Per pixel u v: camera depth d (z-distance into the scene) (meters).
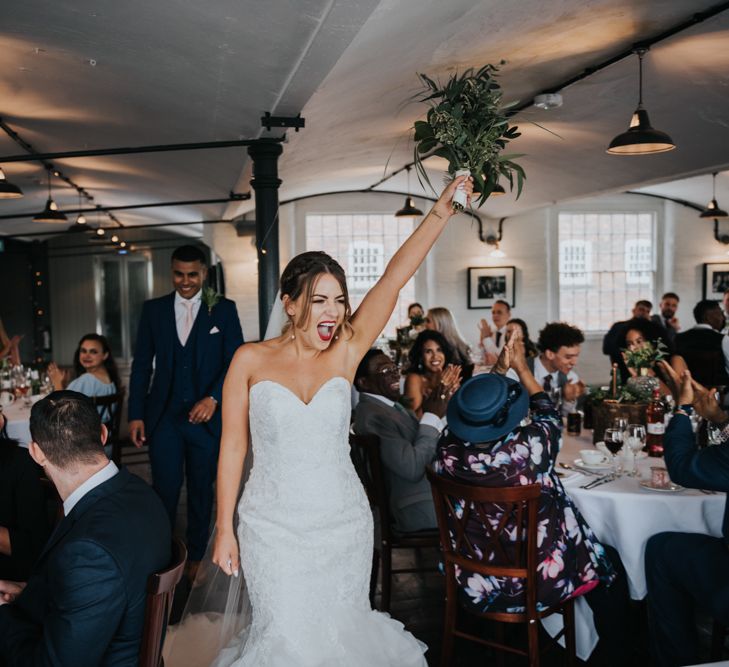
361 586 2.40
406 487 3.70
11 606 2.11
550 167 9.82
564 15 4.68
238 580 2.71
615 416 3.93
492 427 2.84
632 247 13.88
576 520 3.01
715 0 4.65
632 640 3.36
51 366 5.90
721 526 3.07
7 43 3.97
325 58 3.56
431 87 2.46
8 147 6.97
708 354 6.62
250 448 3.01
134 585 1.96
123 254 17.34
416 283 13.72
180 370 4.16
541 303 13.76
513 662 3.34
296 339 2.37
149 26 3.52
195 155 6.73
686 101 6.61
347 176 10.88
